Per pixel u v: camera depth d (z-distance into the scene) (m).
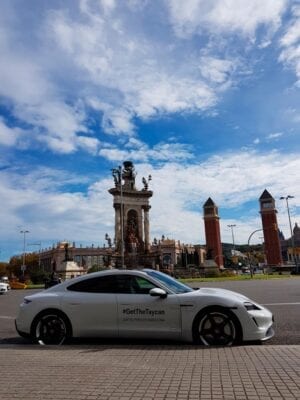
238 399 4.84
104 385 5.56
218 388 5.26
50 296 9.27
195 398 4.92
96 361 6.94
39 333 9.16
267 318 8.55
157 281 9.08
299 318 12.45
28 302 9.36
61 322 9.09
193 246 162.88
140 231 85.31
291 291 24.78
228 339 8.32
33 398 5.12
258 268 113.62
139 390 5.30
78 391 5.34
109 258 79.44
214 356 7.05
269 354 7.08
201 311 8.48
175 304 8.61
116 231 83.25
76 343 9.26
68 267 73.31
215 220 122.81
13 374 6.26
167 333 8.56
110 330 8.83
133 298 8.88
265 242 120.44
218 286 35.91
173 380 5.67
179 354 7.30
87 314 8.97
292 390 5.12
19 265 148.50
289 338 9.45
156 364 6.62
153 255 81.81
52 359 7.19
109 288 9.16
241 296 9.05
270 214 120.38
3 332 11.66
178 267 87.69
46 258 174.75
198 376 5.83
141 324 8.72
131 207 85.75
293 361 6.55
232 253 151.62
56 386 5.58
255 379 5.61
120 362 6.82
